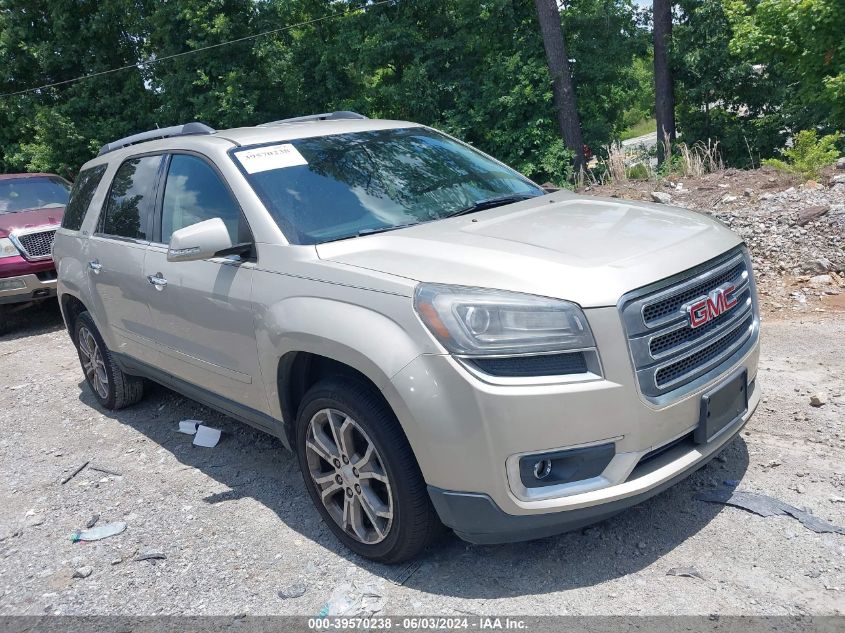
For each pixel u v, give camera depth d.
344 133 4.43
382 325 3.00
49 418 5.94
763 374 4.98
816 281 6.89
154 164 4.75
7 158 23.19
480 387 2.77
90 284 5.29
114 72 22.17
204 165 4.22
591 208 3.84
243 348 3.78
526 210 3.84
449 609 2.99
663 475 2.97
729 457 3.93
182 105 21.20
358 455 3.33
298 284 3.41
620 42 20.84
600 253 3.08
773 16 15.96
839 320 5.93
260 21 20.59
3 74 22.47
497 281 2.92
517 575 3.15
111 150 5.64
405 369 2.89
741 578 2.97
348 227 3.69
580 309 2.81
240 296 3.71
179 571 3.50
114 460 4.93
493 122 19.62
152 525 3.97
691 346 3.06
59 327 9.52
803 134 10.23
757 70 20.11
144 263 4.55
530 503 2.83
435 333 2.85
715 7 19.02
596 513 2.88
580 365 2.82
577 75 20.66
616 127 23.34
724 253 3.33
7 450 5.34
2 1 22.42
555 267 2.95
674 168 13.05
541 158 18.66
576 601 2.94
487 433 2.78
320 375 3.61
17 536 4.05
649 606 2.87
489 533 2.92
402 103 20.27
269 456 4.70
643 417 2.87
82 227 5.52
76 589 3.46
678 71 20.91
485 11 20.00
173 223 4.39
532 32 20.23
